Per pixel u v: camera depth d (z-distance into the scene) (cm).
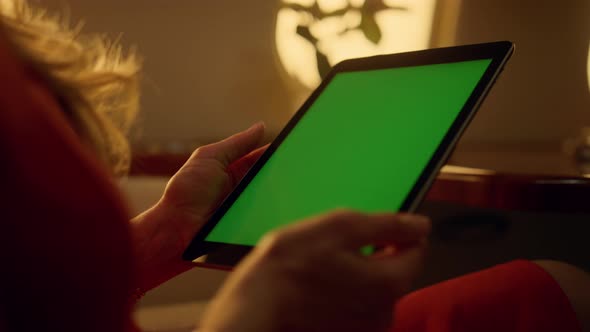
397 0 159
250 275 42
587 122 290
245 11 269
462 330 71
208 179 76
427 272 168
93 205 38
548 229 152
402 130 61
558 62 288
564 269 74
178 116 266
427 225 46
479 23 273
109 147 54
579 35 289
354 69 73
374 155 61
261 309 40
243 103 270
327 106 71
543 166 137
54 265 37
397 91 66
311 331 42
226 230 65
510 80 281
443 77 64
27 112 37
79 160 38
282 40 175
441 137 58
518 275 73
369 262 43
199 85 268
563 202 94
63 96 47
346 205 59
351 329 43
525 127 284
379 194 57
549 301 70
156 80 262
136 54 259
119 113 65
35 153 37
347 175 61
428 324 73
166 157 159
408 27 159
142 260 73
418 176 55
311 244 42
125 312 40
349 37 161
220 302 42
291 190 64
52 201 37
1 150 36
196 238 66
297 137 70
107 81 56
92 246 38
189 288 140
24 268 37
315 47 164
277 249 42
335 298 42
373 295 43
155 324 121
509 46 61
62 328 38
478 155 179
